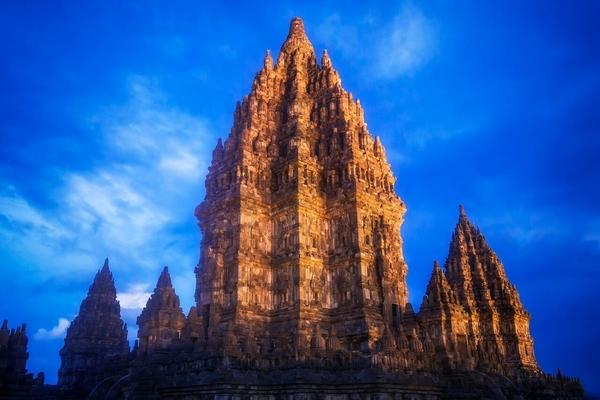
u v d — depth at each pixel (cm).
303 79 7519
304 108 6956
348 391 3875
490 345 7006
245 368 3938
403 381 3919
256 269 5628
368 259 5634
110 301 7444
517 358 7000
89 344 6950
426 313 5288
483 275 7638
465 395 4338
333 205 6022
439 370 4522
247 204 5825
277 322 5397
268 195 6128
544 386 5191
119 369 5100
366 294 5391
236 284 5372
